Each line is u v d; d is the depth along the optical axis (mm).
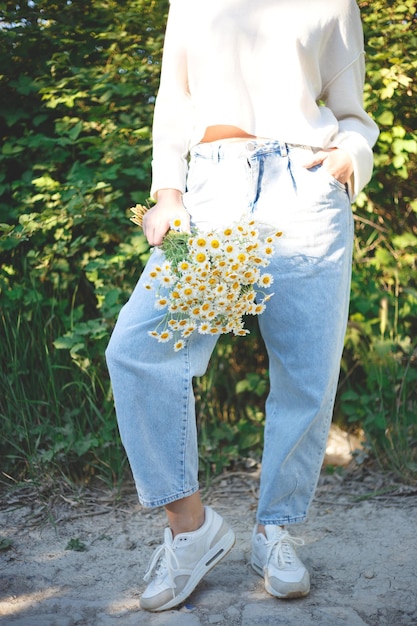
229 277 1559
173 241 1617
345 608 1742
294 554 1818
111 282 2756
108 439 2592
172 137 1789
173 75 1789
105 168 2869
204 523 1777
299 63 1679
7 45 3012
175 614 1728
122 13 3039
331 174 1707
